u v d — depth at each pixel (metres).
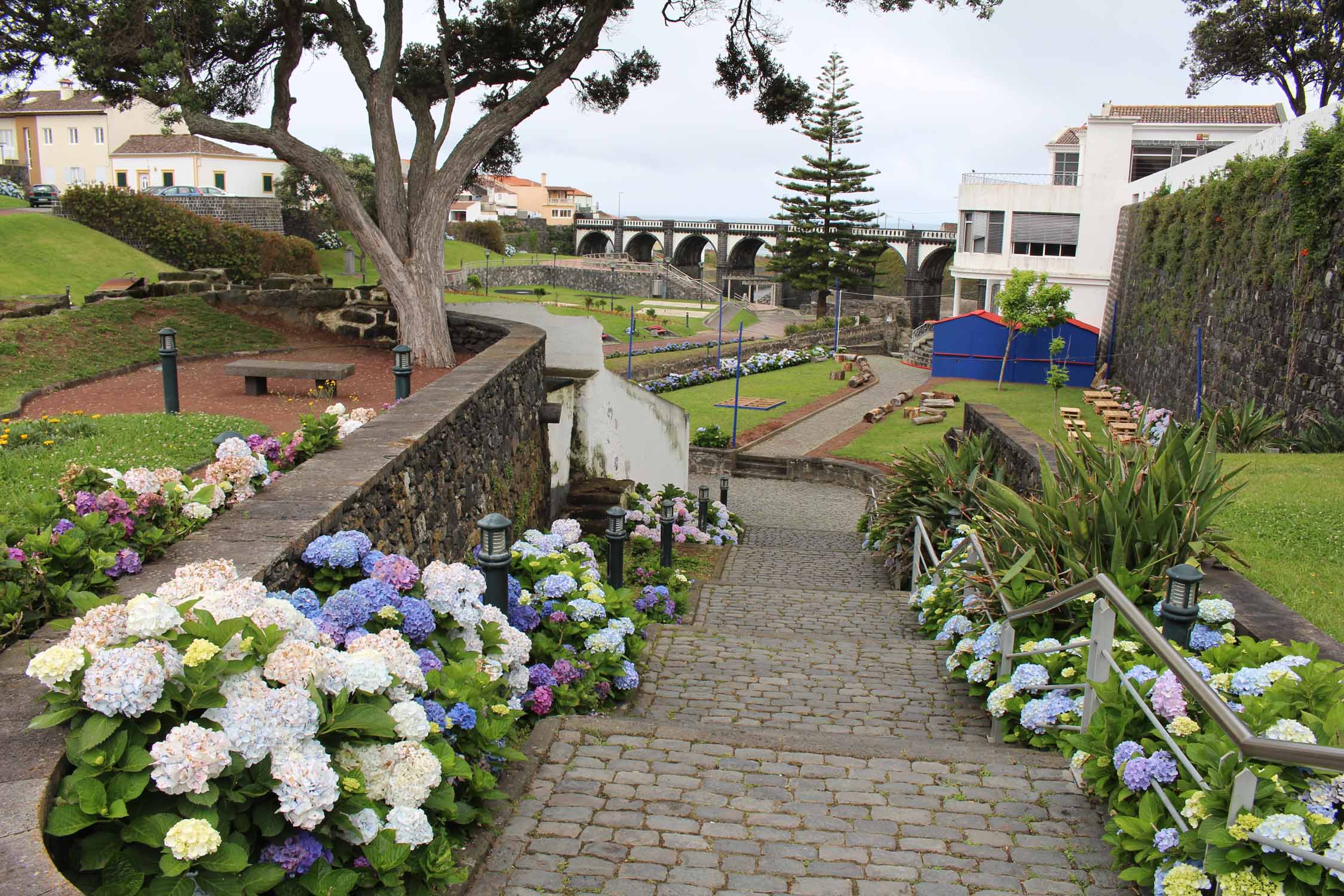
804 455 25.55
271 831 2.49
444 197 12.36
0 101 54.97
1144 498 5.71
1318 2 29.33
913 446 25.91
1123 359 30.28
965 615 6.49
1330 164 13.01
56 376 10.09
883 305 70.81
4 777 2.26
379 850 2.68
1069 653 4.96
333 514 4.47
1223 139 39.47
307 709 2.64
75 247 35.72
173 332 8.38
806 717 5.59
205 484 4.48
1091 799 3.81
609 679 5.59
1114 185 40.03
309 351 13.05
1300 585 6.30
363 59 12.46
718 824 3.53
